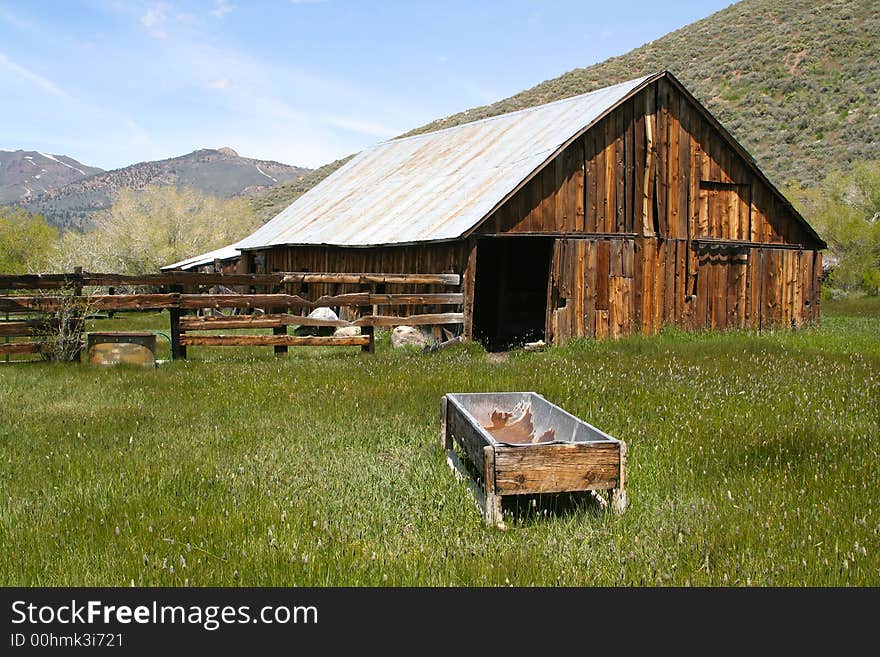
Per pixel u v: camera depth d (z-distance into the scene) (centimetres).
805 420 840
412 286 1822
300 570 444
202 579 432
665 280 1889
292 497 577
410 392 1002
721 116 6556
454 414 703
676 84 1883
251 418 852
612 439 557
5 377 1123
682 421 831
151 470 637
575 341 1684
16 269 4381
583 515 551
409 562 458
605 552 479
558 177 1736
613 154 1816
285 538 489
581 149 1767
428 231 1728
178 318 1387
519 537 509
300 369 1216
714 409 896
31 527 502
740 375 1158
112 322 2441
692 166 1928
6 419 834
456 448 711
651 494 592
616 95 1848
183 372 1185
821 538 496
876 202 4388
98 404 930
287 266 2475
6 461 666
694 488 613
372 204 2267
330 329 2080
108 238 4212
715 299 1970
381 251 1952
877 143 5266
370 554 468
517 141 2025
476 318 2370
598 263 1789
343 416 859
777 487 602
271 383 1075
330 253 2186
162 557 458
